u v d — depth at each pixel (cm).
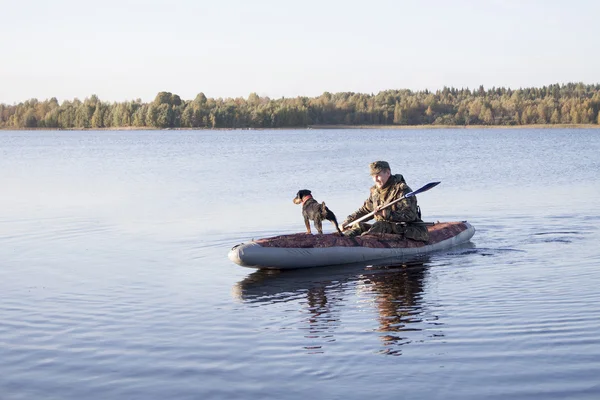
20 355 639
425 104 18838
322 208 1053
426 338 669
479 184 2266
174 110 16525
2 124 18088
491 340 656
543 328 688
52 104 18262
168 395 550
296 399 538
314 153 4738
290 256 1006
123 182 2477
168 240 1241
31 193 2086
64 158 4225
